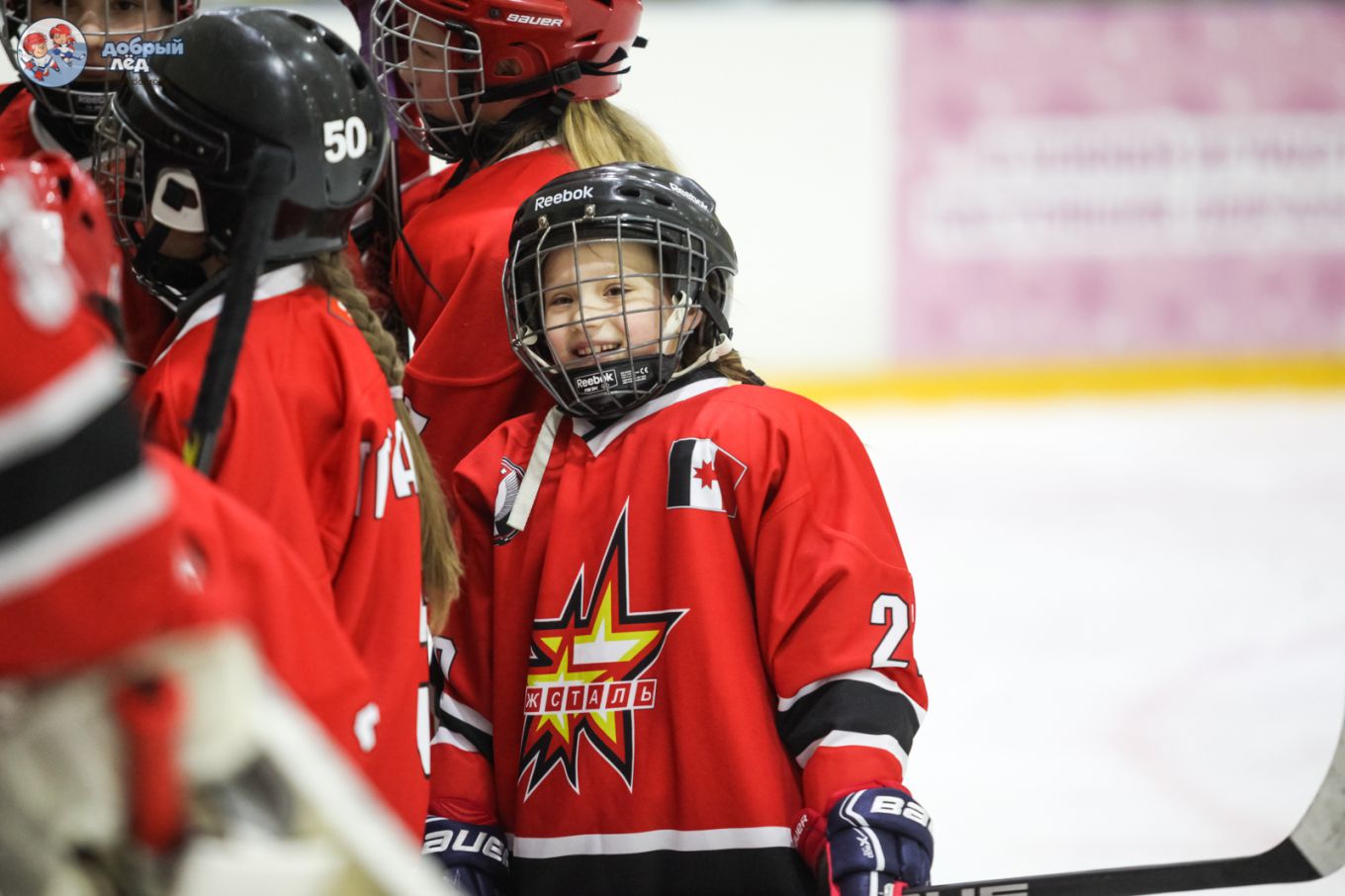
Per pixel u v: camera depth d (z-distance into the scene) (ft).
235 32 15.26
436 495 17.63
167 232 15.99
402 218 24.49
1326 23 81.56
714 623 17.62
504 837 19.24
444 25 22.08
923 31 79.00
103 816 9.71
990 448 74.08
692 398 18.71
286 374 15.33
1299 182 83.05
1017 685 44.60
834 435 18.71
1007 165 80.64
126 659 9.52
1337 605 51.78
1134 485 67.77
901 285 80.69
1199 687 44.19
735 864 17.38
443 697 19.60
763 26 78.02
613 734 17.90
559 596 18.40
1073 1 80.02
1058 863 32.91
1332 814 16.60
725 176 78.89
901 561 18.26
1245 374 84.07
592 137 23.68
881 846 16.39
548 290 18.12
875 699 17.40
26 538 8.93
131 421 9.47
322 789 9.89
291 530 14.97
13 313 8.98
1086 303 82.23
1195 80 81.25
